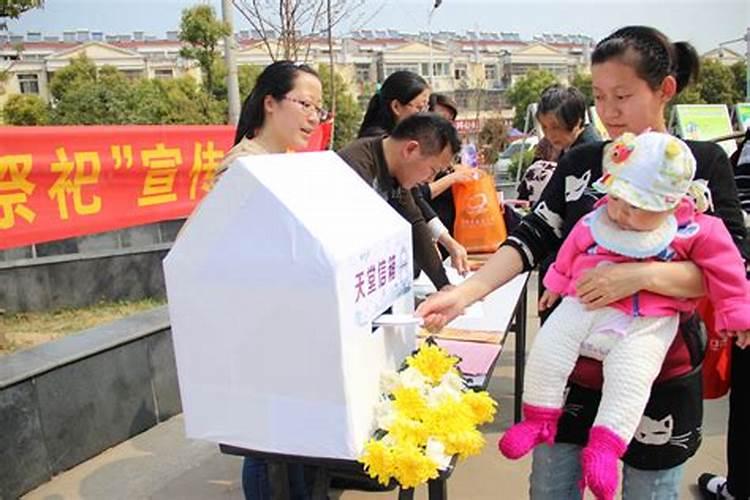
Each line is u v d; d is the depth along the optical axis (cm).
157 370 289
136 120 1368
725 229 117
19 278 423
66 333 394
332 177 127
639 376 113
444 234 248
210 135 479
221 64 1154
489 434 280
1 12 420
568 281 126
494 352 162
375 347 115
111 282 468
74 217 377
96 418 261
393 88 256
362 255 108
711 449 260
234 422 113
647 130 120
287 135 190
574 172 140
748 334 115
